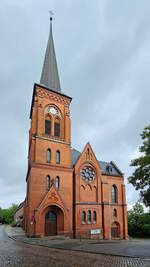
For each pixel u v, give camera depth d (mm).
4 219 122750
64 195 35406
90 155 42531
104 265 12906
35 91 38938
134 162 17812
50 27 49375
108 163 51281
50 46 46594
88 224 37562
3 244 23812
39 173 33594
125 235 42781
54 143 37250
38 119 36562
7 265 12953
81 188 39125
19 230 48469
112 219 42188
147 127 17828
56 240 28859
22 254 16969
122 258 15422
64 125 40062
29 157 40969
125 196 45656
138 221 53750
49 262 13836
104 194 41875
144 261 14141
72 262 13859
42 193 32906
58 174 35688
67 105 41812
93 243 26797
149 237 51031
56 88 42750
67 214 34156
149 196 16781
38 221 30797
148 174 16891
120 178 46719
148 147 17391
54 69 44438
